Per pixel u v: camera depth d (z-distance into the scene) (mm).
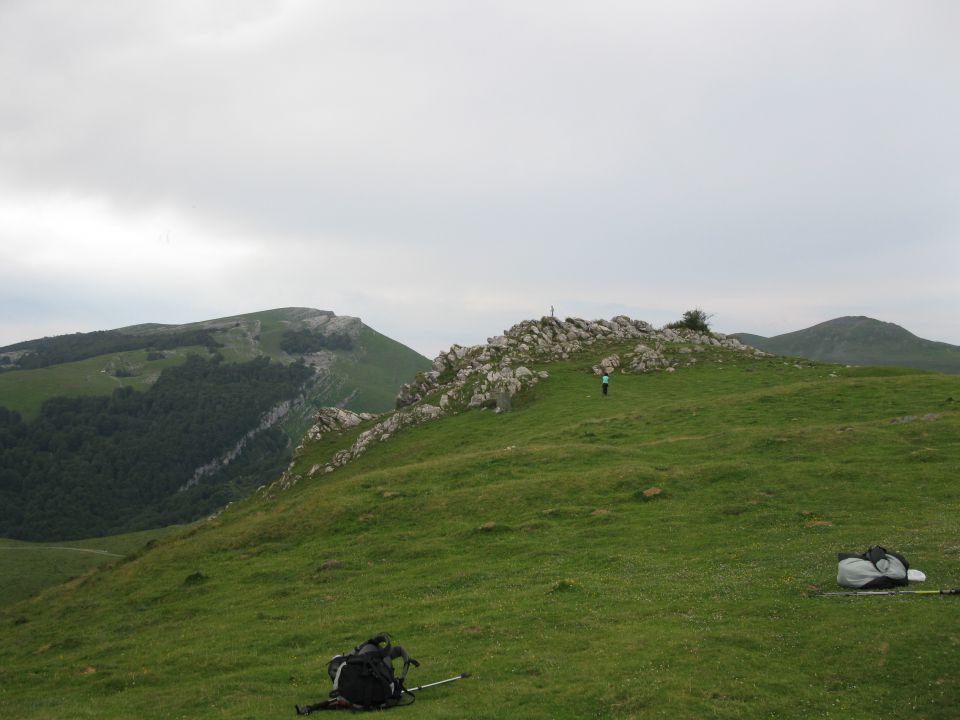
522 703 16250
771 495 35562
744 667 17094
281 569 37062
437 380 102125
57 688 23703
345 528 42344
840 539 27656
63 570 127812
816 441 43188
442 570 32062
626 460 45688
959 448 38656
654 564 27984
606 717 15344
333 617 27000
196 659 23828
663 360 87312
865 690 15711
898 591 20594
